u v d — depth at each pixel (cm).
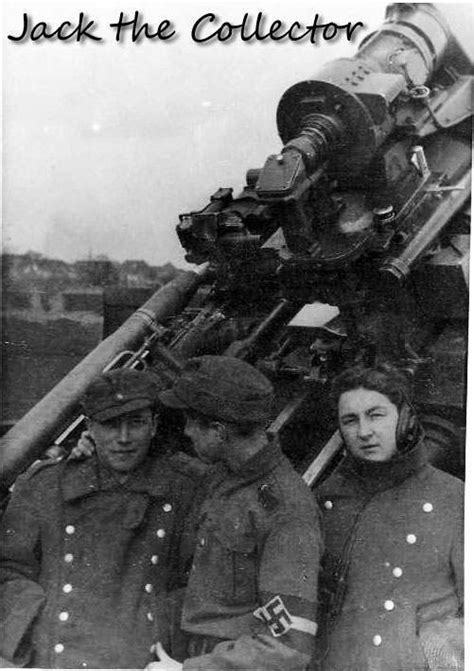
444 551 165
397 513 166
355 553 166
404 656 164
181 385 163
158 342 194
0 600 175
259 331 194
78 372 189
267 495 161
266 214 182
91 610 173
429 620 165
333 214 184
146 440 175
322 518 166
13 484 183
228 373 162
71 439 189
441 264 187
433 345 191
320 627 166
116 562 174
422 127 194
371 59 191
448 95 204
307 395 185
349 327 190
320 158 177
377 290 188
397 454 166
